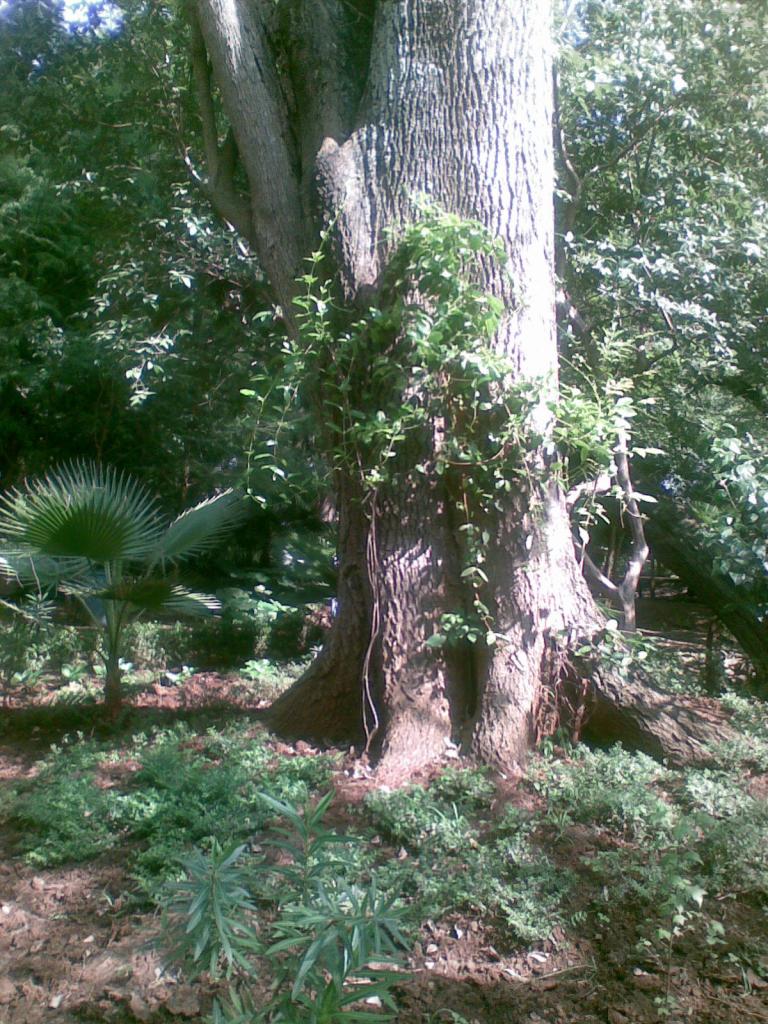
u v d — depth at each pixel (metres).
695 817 4.51
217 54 6.52
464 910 4.25
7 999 3.97
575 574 5.88
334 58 6.38
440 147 5.83
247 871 3.05
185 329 10.69
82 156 11.16
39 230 13.65
